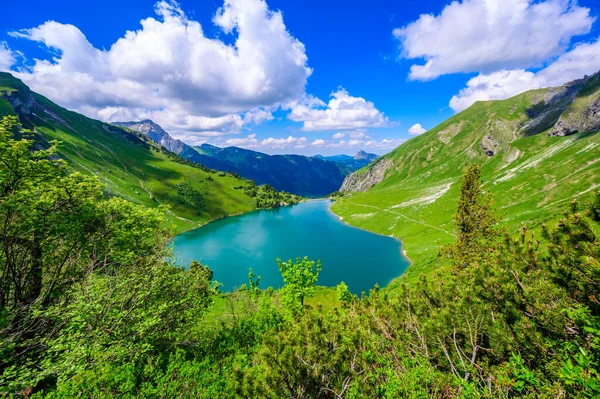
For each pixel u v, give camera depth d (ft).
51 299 52.80
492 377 24.90
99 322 44.32
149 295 54.90
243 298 110.01
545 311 24.98
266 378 30.01
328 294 203.10
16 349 45.16
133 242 67.62
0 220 50.67
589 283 23.15
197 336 63.87
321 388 28.32
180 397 37.42
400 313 39.75
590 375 17.54
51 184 57.72
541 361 24.49
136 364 45.85
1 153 50.70
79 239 58.80
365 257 327.67
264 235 465.47
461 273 37.45
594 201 23.54
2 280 48.85
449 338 31.24
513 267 29.55
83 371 37.52
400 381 26.45
